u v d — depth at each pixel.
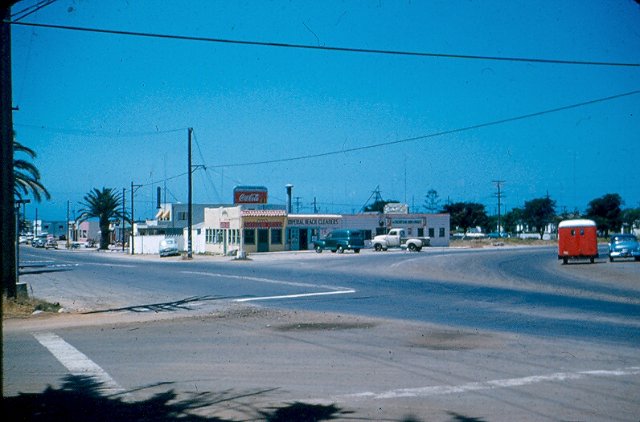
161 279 30.94
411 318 15.41
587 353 10.34
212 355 10.54
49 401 7.52
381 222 76.19
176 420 6.70
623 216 117.38
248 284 27.09
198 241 71.75
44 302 18.88
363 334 12.82
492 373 8.85
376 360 9.96
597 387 7.94
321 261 45.56
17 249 20.38
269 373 9.02
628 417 6.61
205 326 14.35
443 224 80.88
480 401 7.31
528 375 8.69
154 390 8.05
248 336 12.70
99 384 8.42
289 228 66.56
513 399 7.39
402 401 7.35
